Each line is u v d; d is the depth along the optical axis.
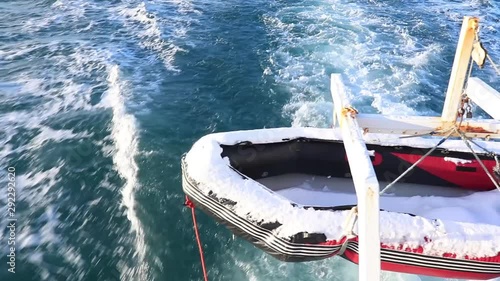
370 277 2.61
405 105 8.51
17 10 13.28
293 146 4.56
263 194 3.79
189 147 7.70
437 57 10.34
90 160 7.38
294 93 9.03
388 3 13.83
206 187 3.89
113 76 9.69
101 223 6.28
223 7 13.59
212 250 5.88
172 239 6.03
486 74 9.79
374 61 10.11
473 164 4.50
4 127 8.07
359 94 8.79
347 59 10.25
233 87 9.31
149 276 5.60
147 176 7.01
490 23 12.55
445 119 3.86
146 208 6.46
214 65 10.20
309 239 3.55
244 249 5.85
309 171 4.71
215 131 8.10
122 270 5.68
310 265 5.52
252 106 8.75
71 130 8.05
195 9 13.44
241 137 4.40
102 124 8.22
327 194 4.56
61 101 8.88
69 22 12.55
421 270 3.72
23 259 5.73
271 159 4.50
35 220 6.29
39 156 7.43
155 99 8.88
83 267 5.69
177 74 9.85
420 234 3.59
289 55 10.54
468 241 3.56
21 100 8.84
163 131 8.00
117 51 10.83
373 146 4.57
